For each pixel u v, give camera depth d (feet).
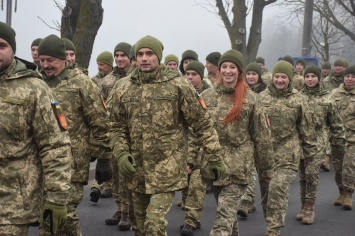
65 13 32.32
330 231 23.43
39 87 11.73
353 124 27.58
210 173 15.84
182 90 15.17
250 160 17.81
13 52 11.53
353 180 27.37
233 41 49.88
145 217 15.79
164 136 15.17
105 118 16.89
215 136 15.67
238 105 17.54
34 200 11.80
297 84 35.73
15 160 11.60
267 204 20.74
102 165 17.25
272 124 21.31
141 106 15.17
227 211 17.35
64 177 11.79
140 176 15.34
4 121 11.40
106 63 26.66
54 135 11.78
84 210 25.39
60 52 16.44
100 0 31.96
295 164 21.16
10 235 11.46
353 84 28.17
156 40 15.17
